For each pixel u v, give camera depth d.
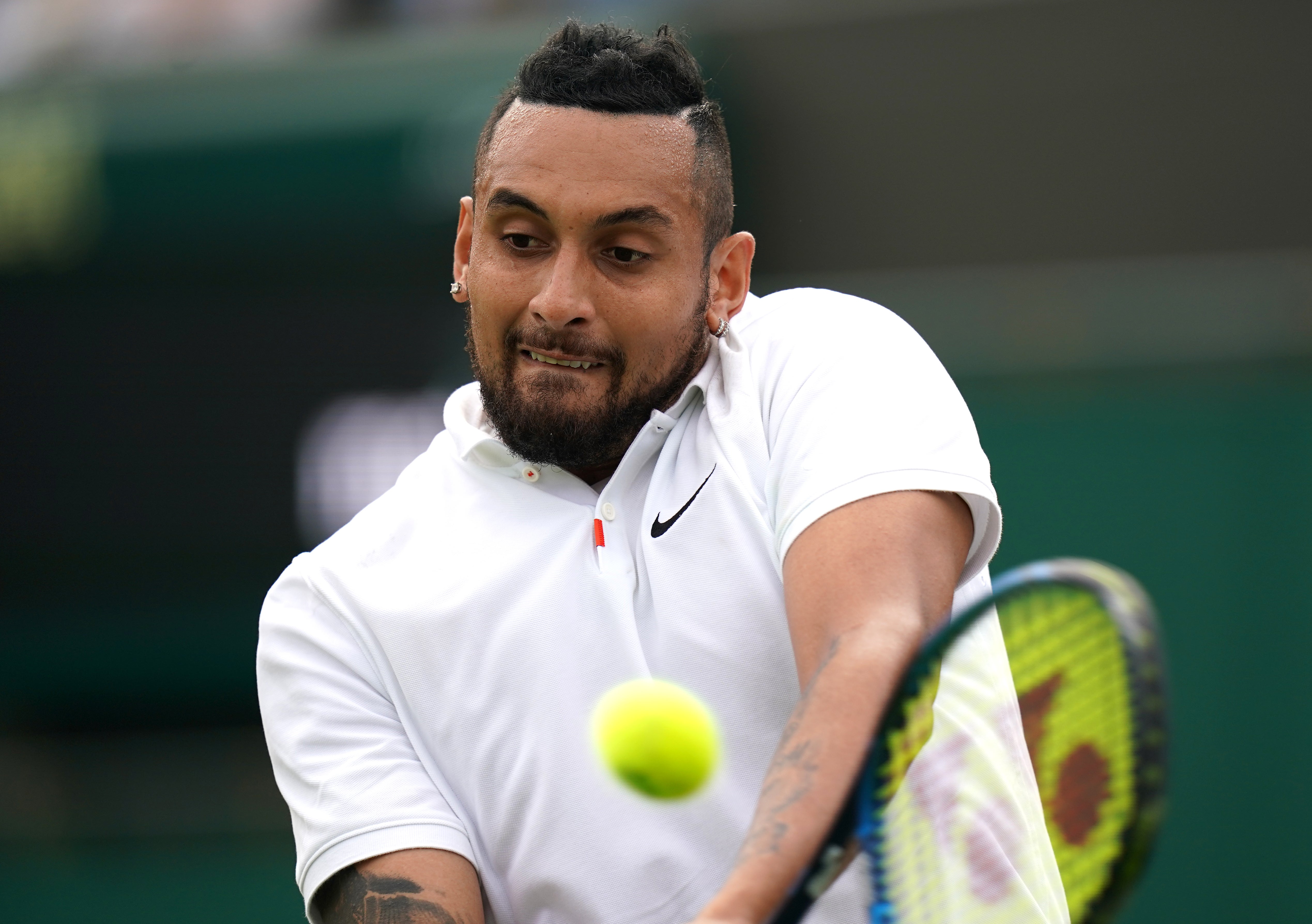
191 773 25.20
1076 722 6.35
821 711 6.14
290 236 25.38
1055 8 22.30
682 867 7.22
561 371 7.56
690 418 7.85
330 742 7.87
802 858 5.83
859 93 23.31
